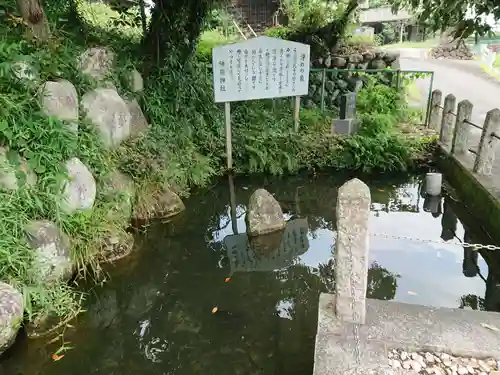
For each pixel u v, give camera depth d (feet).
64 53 16.57
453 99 24.68
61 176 12.90
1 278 10.68
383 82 33.73
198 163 22.75
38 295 11.18
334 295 10.53
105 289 14.06
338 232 9.08
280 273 15.55
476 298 13.58
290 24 35.01
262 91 24.82
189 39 25.38
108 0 27.73
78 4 25.48
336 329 9.47
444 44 58.70
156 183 19.29
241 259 16.53
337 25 33.27
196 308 13.52
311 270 15.74
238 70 23.71
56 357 11.07
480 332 9.43
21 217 11.62
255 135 25.68
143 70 23.73
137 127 20.79
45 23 16.39
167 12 23.76
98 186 15.46
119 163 17.65
